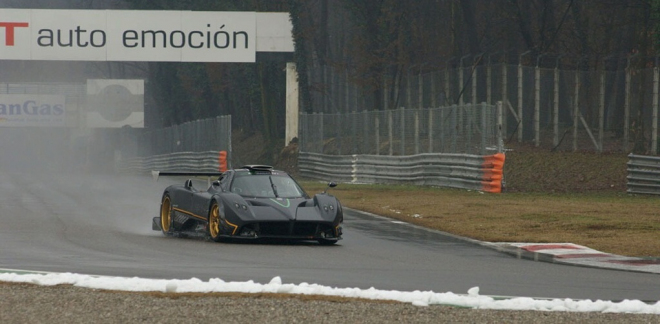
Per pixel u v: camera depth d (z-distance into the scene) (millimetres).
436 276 38875
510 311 28781
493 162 101875
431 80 145000
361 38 175875
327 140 162000
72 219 70875
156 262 42406
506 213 75062
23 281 33562
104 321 26453
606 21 171250
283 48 143625
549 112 164500
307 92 171750
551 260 45812
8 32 138125
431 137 118125
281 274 38531
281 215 50625
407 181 121062
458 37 181250
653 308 29203
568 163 120062
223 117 161000
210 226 52875
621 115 148000
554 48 179625
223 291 31438
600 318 27844
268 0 195375
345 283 36094
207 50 141375
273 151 192250
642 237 57000
